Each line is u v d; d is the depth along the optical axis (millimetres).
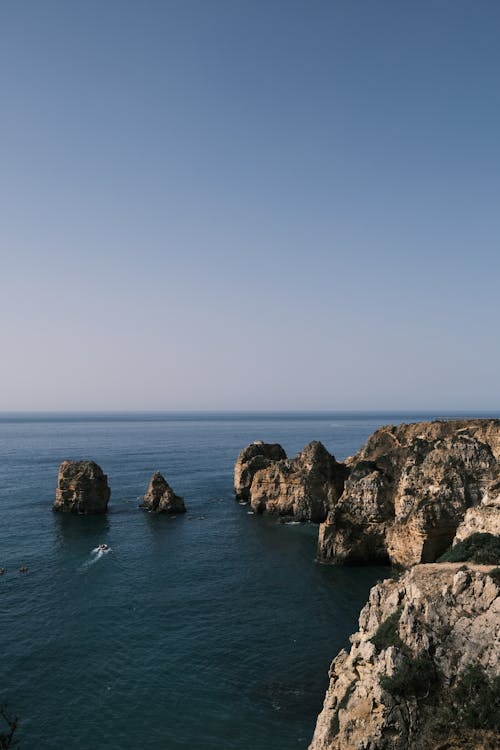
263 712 38719
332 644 48969
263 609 57250
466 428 80250
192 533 91062
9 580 65938
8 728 36719
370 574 69625
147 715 38312
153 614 55750
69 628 52188
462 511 63750
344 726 26766
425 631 27469
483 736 23062
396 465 81562
